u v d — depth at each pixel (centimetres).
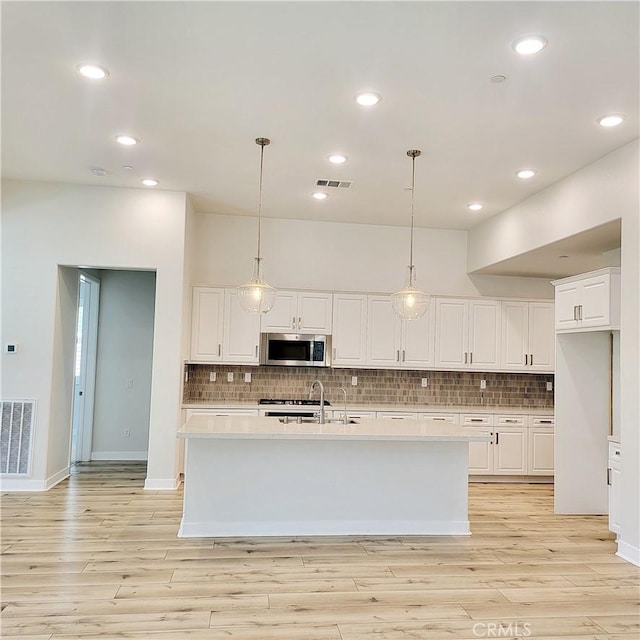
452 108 389
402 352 702
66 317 617
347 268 726
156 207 600
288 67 339
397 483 468
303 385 715
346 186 575
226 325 671
